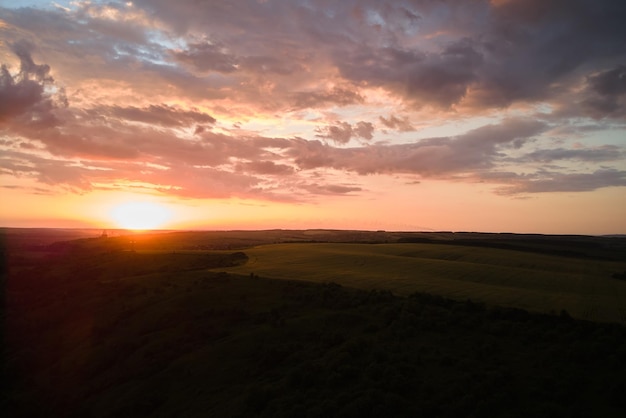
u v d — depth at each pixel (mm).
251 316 49250
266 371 36938
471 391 30047
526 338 39000
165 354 43219
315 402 30688
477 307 47125
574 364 33500
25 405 40281
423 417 27891
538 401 28781
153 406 35562
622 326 40969
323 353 38250
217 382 36875
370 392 30438
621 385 29109
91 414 36719
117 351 46594
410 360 35188
